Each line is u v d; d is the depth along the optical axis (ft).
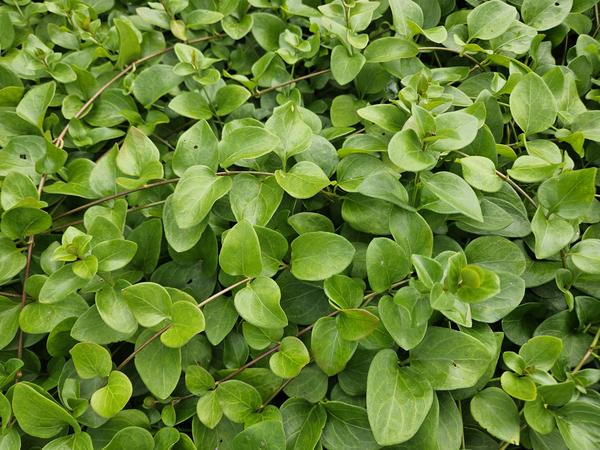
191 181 1.06
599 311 1.08
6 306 1.10
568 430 0.95
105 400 0.95
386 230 1.07
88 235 1.01
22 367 1.10
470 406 1.04
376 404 0.92
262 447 0.91
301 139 1.09
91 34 1.45
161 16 1.42
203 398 1.00
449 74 1.27
